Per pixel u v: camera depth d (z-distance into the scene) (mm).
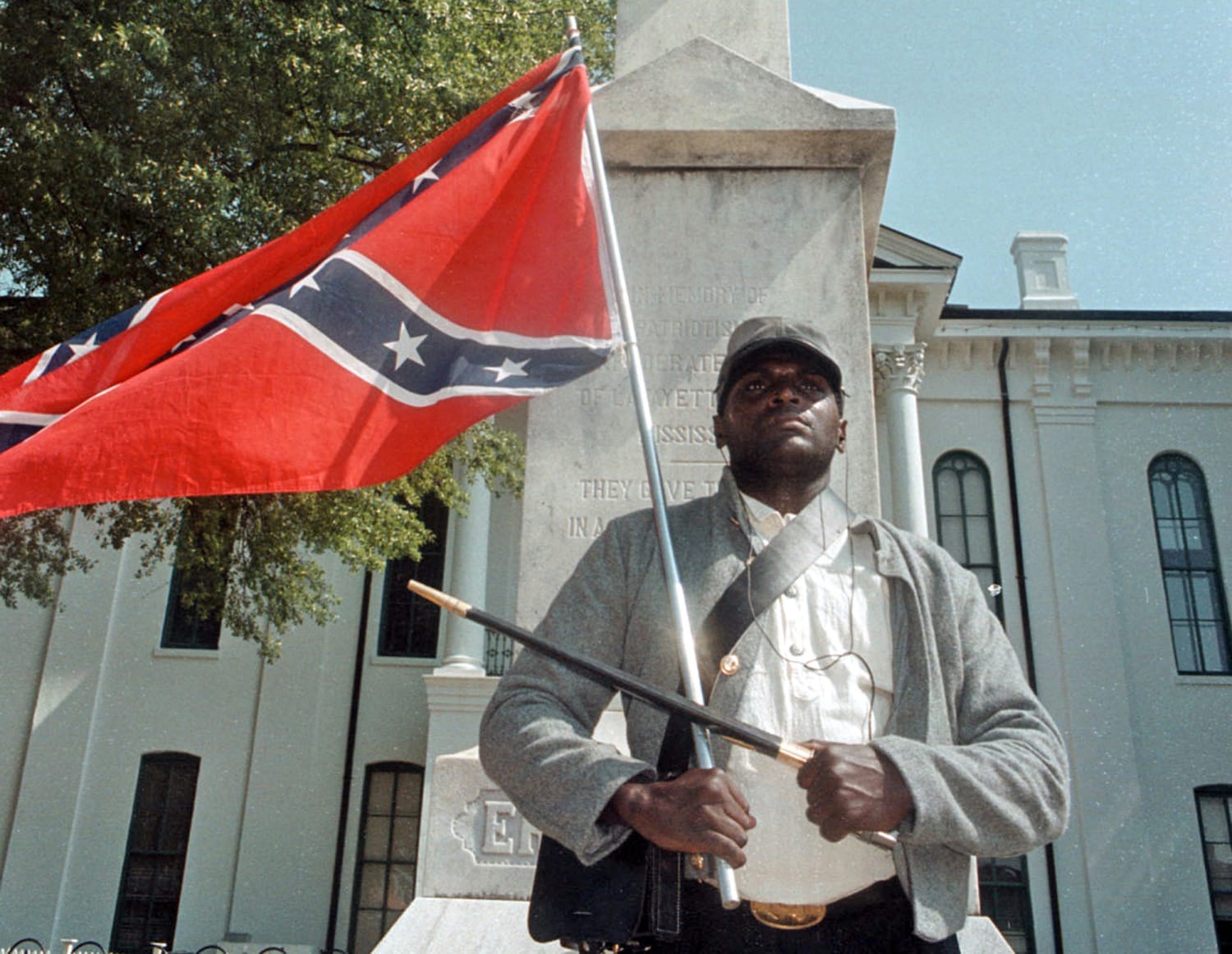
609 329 3287
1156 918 19781
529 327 3248
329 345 3088
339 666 21625
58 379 3459
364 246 3215
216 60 10547
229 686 21578
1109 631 21266
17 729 21328
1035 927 19828
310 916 20156
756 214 3646
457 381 3143
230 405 2979
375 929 20219
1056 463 22328
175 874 20625
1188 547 22328
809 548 2209
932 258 21875
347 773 20906
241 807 20859
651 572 2258
